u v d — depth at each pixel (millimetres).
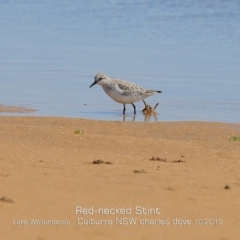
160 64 24781
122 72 23469
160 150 13234
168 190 10094
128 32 30984
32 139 13797
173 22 33156
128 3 37812
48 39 29562
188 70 23828
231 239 8352
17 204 9188
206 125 16844
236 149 13875
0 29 31828
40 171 10891
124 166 11500
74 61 25219
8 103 19359
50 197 9531
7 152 12312
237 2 37094
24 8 37406
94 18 34312
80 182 10336
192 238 8328
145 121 17500
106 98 20500
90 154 12492
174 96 20531
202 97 20344
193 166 11742
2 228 8391
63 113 18500
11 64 24609
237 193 10047
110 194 9781
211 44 28484
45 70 23750
